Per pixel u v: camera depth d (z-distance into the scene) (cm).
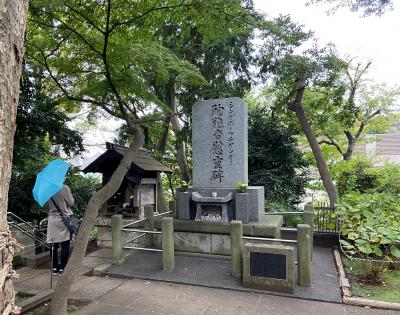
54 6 448
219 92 1011
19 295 470
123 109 555
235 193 716
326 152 1542
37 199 442
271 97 1419
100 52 561
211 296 470
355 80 1285
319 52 945
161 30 958
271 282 481
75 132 911
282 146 1222
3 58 159
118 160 788
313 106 1169
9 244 165
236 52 1070
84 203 995
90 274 584
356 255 627
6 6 162
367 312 415
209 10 541
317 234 766
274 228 642
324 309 423
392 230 522
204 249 686
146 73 700
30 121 764
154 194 871
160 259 653
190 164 1406
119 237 628
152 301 454
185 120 1141
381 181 1131
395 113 1389
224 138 781
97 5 519
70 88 748
